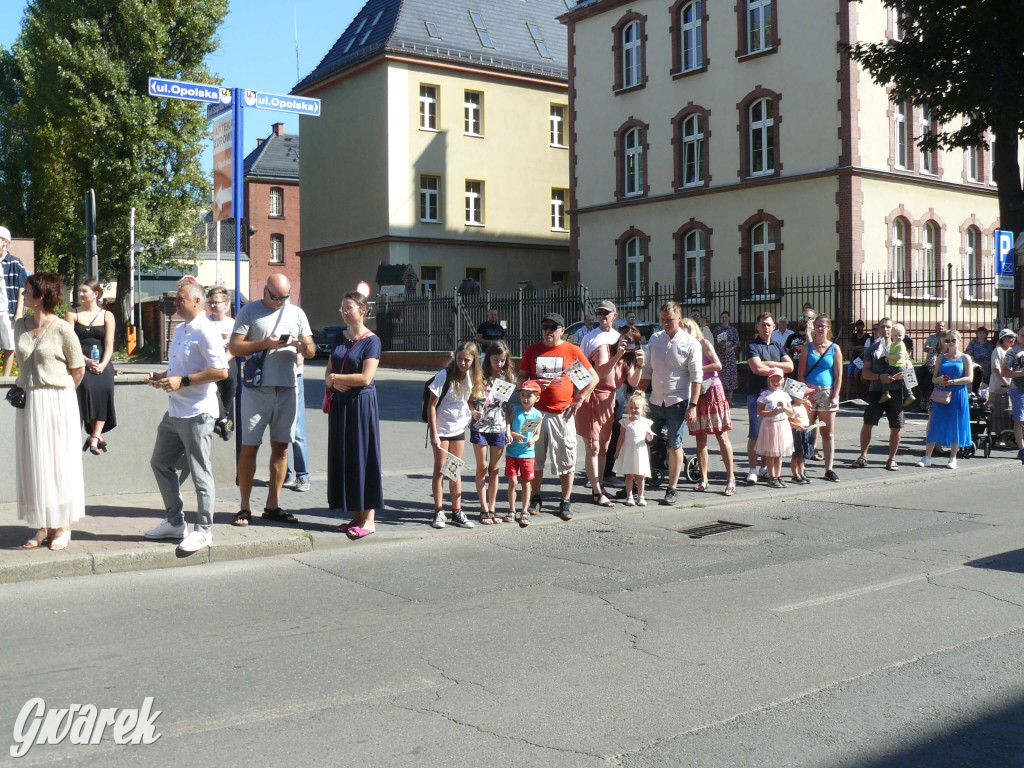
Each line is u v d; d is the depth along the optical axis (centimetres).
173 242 3653
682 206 3042
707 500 1039
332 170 4047
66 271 4203
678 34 3045
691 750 395
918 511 979
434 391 866
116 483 971
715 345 1631
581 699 453
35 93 3616
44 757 390
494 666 502
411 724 423
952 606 614
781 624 576
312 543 796
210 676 486
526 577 704
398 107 3744
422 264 3806
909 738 407
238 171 972
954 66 1991
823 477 1202
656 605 623
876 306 2678
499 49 4022
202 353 736
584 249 3362
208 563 744
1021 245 1731
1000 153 1986
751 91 2838
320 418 1678
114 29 3466
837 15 2628
